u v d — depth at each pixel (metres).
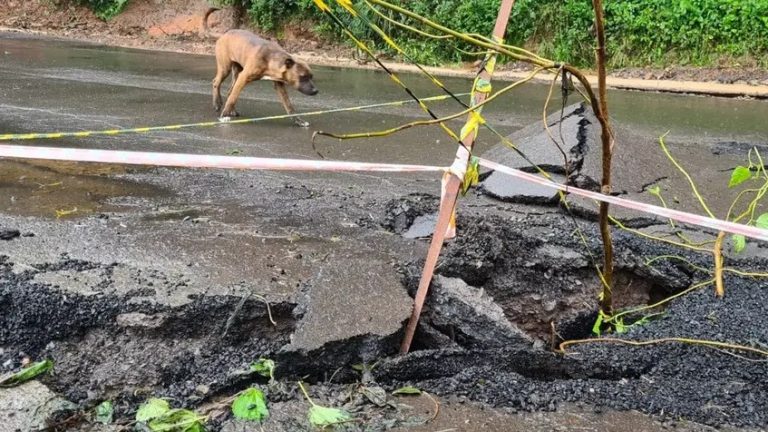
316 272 3.53
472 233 3.85
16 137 3.24
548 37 15.52
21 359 2.93
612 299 3.80
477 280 3.71
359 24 15.84
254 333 3.15
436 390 2.86
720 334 3.33
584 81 2.75
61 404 2.67
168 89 10.44
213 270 3.48
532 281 3.79
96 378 2.88
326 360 2.90
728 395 2.88
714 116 10.12
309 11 17.47
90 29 18.84
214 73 12.61
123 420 2.69
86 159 3.19
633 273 3.97
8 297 3.06
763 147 7.70
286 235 4.16
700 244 4.26
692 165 6.41
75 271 3.34
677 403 2.83
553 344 3.41
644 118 9.78
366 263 3.48
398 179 5.82
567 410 2.77
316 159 6.43
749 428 2.70
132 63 13.51
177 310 3.06
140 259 3.58
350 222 4.53
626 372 3.07
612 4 14.96
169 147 6.54
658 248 4.28
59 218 4.30
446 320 3.26
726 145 7.81
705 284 3.85
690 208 5.14
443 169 3.16
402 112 9.48
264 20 17.77
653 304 3.94
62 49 15.25
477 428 2.63
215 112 8.75
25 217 4.27
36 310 3.03
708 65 14.20
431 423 2.65
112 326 3.03
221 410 2.70
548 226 4.46
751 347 3.22
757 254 4.30
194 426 2.57
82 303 3.05
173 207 4.69
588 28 15.01
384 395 2.79
